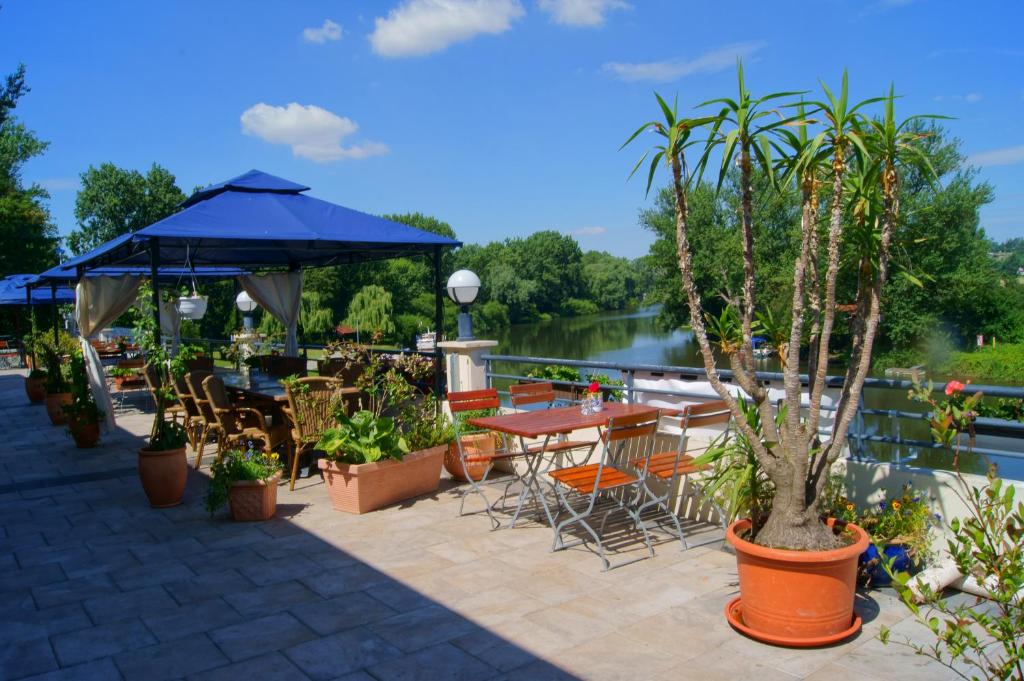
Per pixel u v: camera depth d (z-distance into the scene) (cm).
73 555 484
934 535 372
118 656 333
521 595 390
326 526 528
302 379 645
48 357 1105
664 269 3275
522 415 516
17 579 440
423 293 5434
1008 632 203
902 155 334
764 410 339
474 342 729
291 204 833
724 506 434
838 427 335
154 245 691
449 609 375
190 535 519
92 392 952
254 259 1119
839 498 406
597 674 303
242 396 803
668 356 3825
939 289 2478
